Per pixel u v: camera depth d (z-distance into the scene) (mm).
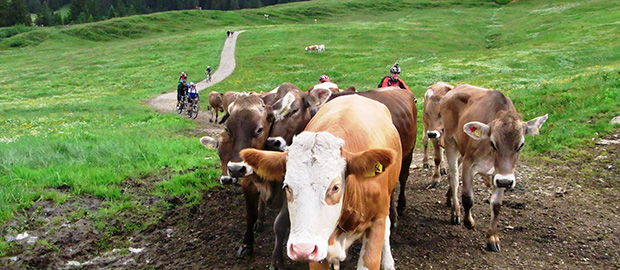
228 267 6418
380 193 4582
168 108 30641
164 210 8180
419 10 104875
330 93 7066
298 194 3736
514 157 6137
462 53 47250
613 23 51281
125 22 98250
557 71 30172
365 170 3918
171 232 7527
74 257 6754
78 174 9070
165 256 6801
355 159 3934
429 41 62844
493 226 6641
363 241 4734
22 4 125500
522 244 6824
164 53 64000
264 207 7566
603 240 6840
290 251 3629
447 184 9648
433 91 9555
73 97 39469
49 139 14602
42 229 7246
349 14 109250
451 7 104750
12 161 9961
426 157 10805
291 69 48312
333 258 4355
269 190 6270
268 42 66938
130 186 9008
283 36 71312
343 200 4051
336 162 3857
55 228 7297
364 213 4402
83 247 6977
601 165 9961
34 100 38219
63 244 7000
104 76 50656
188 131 18344
